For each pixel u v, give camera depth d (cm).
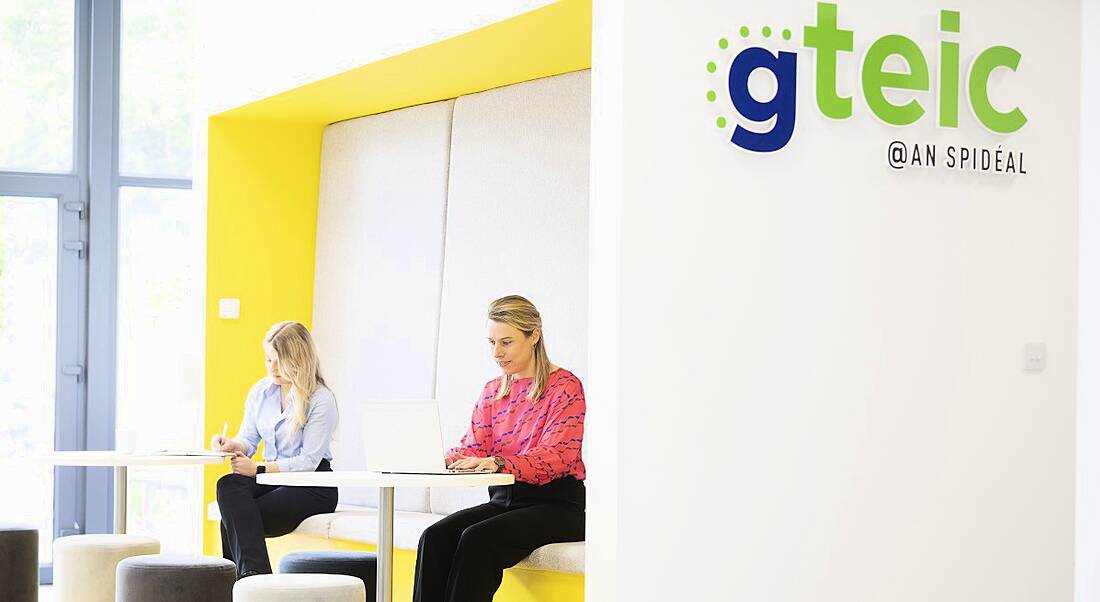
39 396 900
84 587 633
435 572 568
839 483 475
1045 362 507
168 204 929
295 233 826
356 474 528
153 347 921
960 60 497
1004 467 499
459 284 729
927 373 489
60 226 901
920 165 489
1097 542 508
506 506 578
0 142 894
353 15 671
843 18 479
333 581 515
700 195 460
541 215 689
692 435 458
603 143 461
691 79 460
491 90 722
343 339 798
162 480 922
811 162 474
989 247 500
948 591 489
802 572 470
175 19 930
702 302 460
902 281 486
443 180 747
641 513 452
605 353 457
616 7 456
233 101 785
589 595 463
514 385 595
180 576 554
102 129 905
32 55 901
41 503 902
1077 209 513
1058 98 512
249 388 814
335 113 794
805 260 473
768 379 467
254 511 655
